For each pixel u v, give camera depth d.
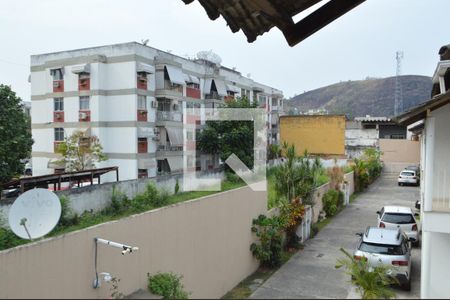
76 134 23.28
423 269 7.61
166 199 9.59
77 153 22.00
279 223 13.16
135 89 26.09
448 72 9.61
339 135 35.25
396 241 10.45
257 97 44.84
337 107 114.94
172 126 28.95
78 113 26.75
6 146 13.76
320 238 15.32
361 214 19.56
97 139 23.80
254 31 5.04
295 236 14.32
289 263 12.59
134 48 25.92
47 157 28.48
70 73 26.97
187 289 9.30
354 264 8.95
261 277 11.94
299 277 11.35
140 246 7.94
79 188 8.56
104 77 26.55
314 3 4.59
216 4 4.37
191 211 9.58
